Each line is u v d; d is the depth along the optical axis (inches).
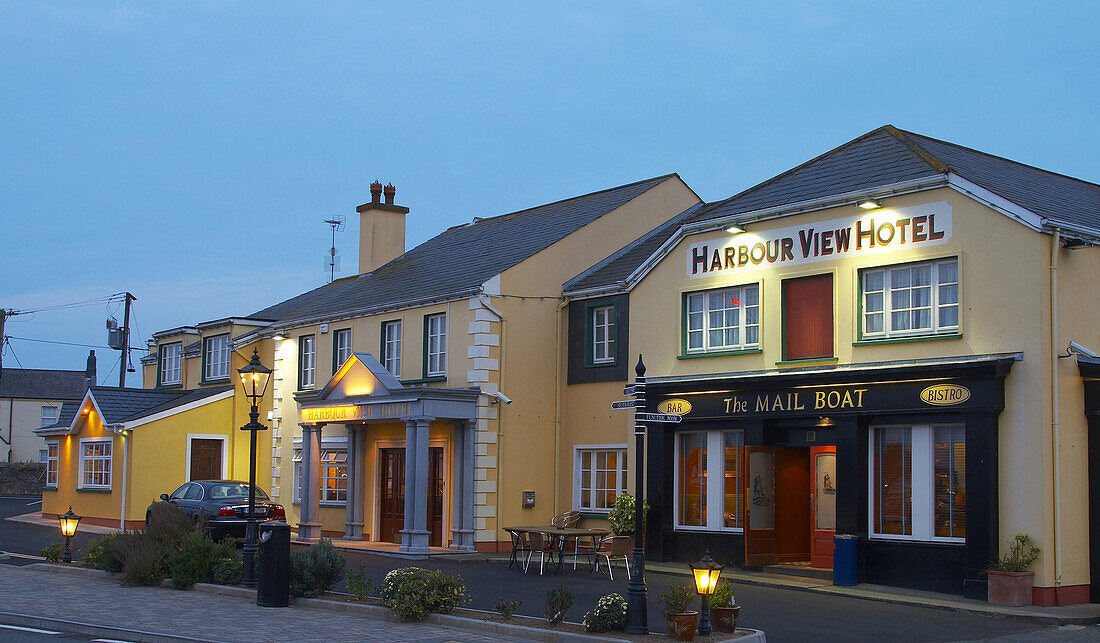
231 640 490.6
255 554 682.8
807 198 800.9
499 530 968.3
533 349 1003.9
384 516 1061.8
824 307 792.9
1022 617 617.0
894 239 749.9
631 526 881.5
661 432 882.1
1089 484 683.4
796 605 655.1
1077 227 690.8
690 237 888.3
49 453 1450.5
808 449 846.5
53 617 557.3
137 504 1229.7
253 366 700.7
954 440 713.6
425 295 1048.8
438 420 994.1
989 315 695.7
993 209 697.6
